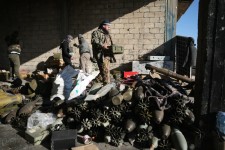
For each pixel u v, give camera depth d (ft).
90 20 34.65
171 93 13.35
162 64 30.96
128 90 13.84
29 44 37.47
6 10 37.83
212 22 11.68
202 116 12.48
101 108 13.75
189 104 13.84
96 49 21.54
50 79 21.67
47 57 36.99
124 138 13.26
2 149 12.34
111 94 13.87
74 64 35.60
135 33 33.30
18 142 13.14
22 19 37.37
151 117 12.68
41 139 13.05
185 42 27.45
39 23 36.73
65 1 35.06
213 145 12.11
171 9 32.07
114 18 33.73
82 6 34.68
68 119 14.23
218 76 12.05
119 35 33.76
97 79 21.83
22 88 21.40
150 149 12.07
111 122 13.56
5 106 17.17
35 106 17.58
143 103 12.76
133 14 33.06
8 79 30.40
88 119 13.75
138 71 31.60
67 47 26.13
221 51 11.82
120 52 21.01
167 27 32.37
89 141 12.96
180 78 17.42
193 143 12.49
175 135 12.18
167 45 32.65
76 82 16.35
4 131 14.65
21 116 15.75
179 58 30.94
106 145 12.78
